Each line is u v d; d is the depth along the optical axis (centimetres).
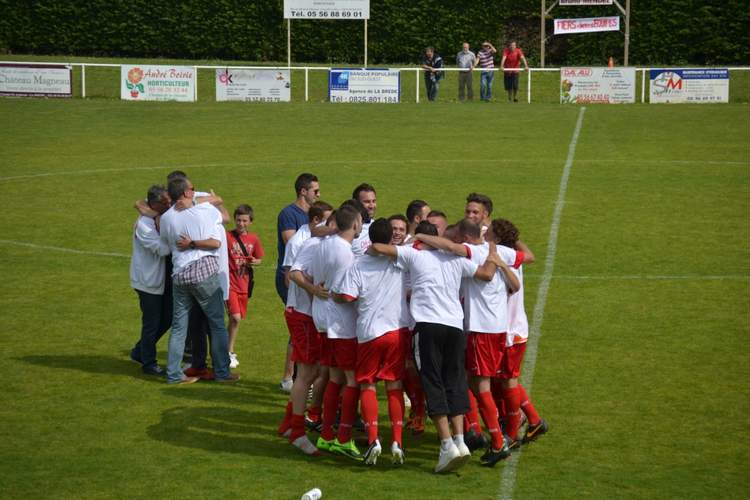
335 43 5316
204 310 1193
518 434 1029
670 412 1089
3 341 1359
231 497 877
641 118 3466
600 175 2533
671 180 2466
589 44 5141
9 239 1966
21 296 1589
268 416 1101
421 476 934
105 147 2939
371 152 2844
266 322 1484
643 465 948
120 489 891
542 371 1232
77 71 4650
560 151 2861
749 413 1082
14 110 3584
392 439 980
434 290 941
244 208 1301
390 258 950
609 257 1802
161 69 3903
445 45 5250
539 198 2278
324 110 3675
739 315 1455
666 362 1258
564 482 911
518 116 3531
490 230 1011
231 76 3922
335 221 995
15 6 5359
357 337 958
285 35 5341
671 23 5028
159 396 1155
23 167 2653
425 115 3556
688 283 1631
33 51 5406
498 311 965
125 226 2080
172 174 1174
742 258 1781
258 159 2745
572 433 1034
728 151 2834
